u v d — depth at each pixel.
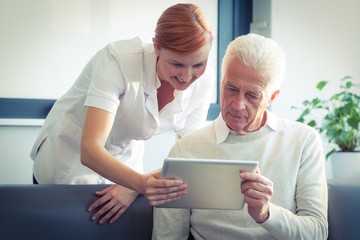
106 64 1.84
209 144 1.81
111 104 1.78
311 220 1.66
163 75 1.77
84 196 1.81
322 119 3.38
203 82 2.06
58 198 1.78
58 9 3.05
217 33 3.44
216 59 3.44
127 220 1.83
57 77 3.07
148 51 1.88
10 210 1.71
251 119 1.69
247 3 3.52
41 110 3.04
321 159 1.79
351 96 3.18
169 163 1.43
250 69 1.64
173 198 1.53
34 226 1.73
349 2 3.56
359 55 3.57
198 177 1.48
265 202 1.51
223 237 1.75
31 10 3.00
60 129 2.09
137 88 1.88
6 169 3.02
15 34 2.98
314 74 3.53
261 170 1.75
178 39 1.61
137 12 3.22
